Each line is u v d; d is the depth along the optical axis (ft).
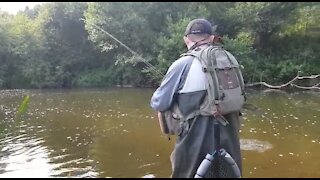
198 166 8.65
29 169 25.71
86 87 99.04
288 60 89.04
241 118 45.21
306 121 43.62
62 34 110.22
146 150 30.66
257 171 24.82
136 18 95.04
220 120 8.52
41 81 102.17
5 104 63.77
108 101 65.62
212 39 9.23
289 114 48.55
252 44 94.27
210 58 8.67
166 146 31.89
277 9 97.71
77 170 25.39
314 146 31.63
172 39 87.40
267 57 93.76
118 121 44.75
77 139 35.29
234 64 8.98
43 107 58.39
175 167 8.95
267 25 97.09
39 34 106.63
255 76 85.56
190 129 8.65
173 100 8.77
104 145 32.63
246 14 95.91
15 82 103.30
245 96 9.12
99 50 105.09
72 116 49.03
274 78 86.33
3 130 39.91
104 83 101.76
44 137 36.32
